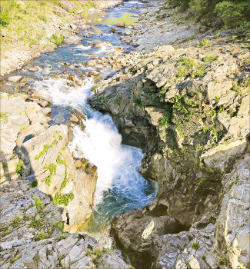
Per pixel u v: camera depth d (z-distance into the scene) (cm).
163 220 1316
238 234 768
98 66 2864
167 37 3431
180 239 1105
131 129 1894
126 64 2822
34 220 1083
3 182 1244
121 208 1589
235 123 1226
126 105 1870
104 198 1645
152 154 1667
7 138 1470
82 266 795
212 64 1546
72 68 2806
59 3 4522
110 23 4506
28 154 1374
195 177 1325
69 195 1390
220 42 2072
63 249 861
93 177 1664
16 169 1315
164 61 1866
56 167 1400
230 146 1235
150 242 1247
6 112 1692
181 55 1848
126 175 1802
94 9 5238
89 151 1845
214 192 1276
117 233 1409
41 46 3262
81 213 1423
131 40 3644
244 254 743
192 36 3111
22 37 3200
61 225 1143
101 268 792
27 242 978
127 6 5819
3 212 1077
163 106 1506
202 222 1145
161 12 4778
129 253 1328
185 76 1493
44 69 2756
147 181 1739
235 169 1158
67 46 3438
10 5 3459
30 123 1723
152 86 1585
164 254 1076
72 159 1553
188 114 1334
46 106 2141
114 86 2117
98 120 2086
